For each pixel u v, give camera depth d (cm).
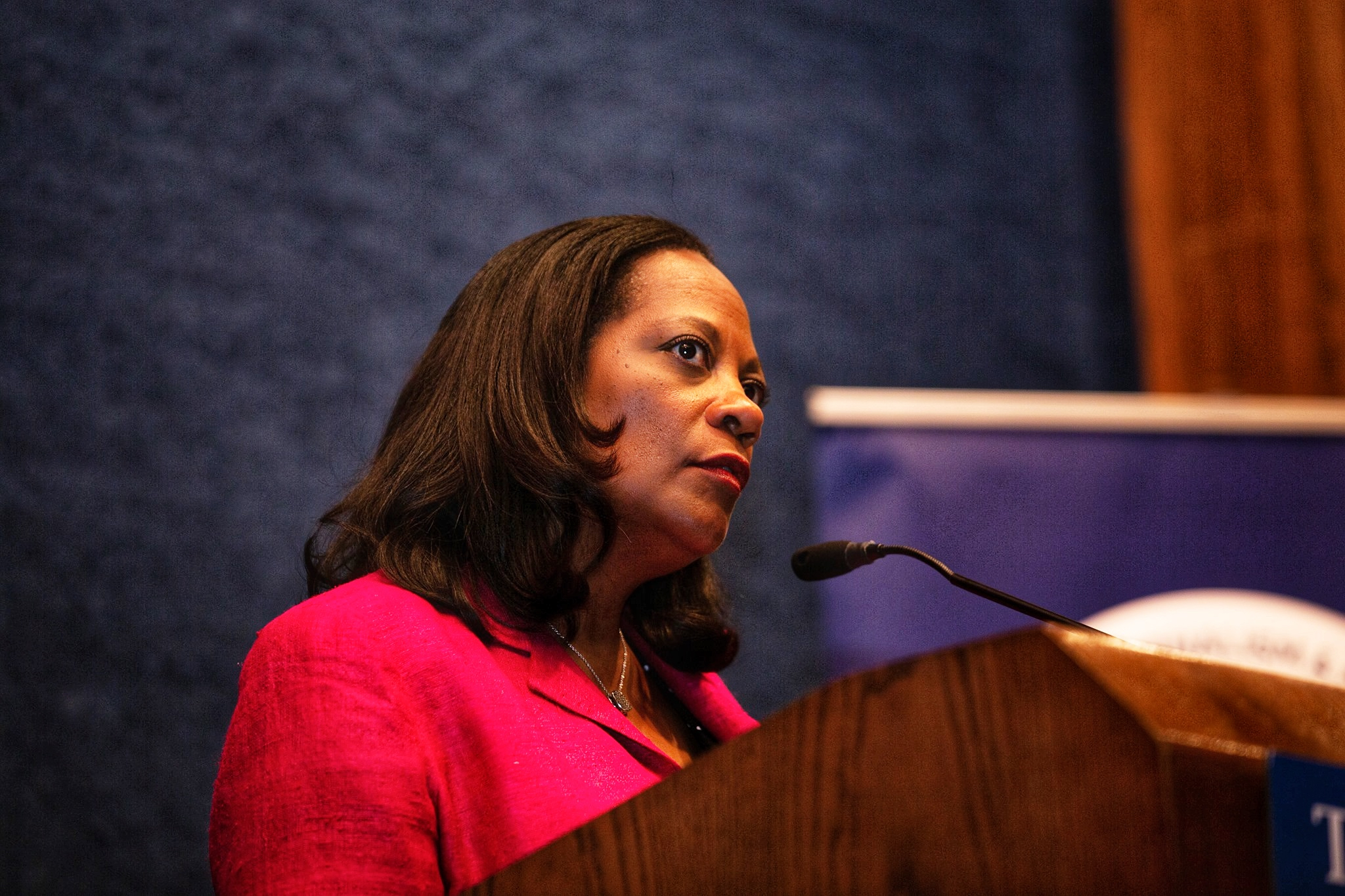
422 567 331
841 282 909
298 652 289
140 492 730
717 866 201
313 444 767
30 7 771
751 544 834
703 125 907
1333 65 984
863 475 779
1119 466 809
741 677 809
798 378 882
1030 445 802
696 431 352
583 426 347
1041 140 971
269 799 267
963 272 936
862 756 192
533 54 881
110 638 704
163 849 685
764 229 902
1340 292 950
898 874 184
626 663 386
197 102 793
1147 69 977
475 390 361
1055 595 781
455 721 292
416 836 268
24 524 707
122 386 741
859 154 936
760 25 938
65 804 676
